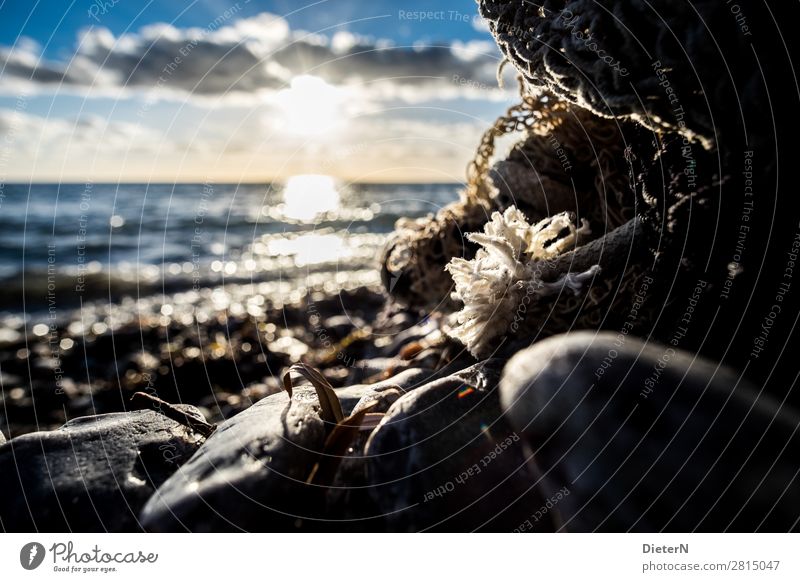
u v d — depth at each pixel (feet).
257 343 3.16
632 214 1.18
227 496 0.87
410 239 1.64
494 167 1.47
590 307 1.05
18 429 2.36
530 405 0.77
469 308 1.05
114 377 2.78
